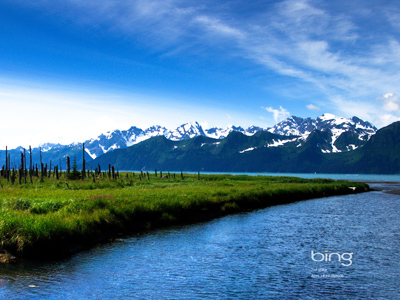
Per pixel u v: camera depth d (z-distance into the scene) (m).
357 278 18.84
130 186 69.81
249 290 16.84
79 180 79.69
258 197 54.97
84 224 26.03
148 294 16.17
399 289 17.34
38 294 15.75
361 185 105.12
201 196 45.03
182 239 27.78
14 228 21.80
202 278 18.47
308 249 24.89
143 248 24.66
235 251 24.09
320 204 56.84
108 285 17.19
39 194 40.62
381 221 37.81
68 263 20.59
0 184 66.44
